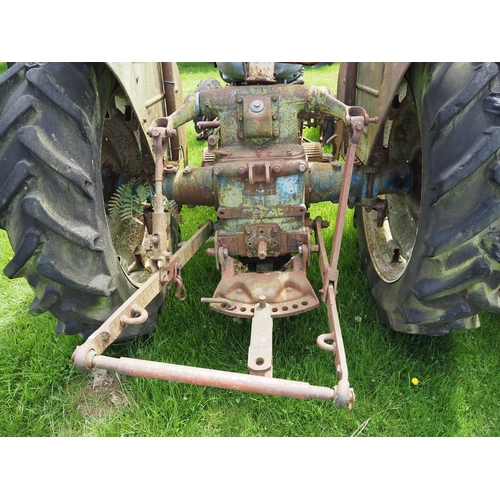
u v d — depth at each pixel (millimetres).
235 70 3320
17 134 1653
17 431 2090
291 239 2287
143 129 2287
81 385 2312
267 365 1526
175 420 2072
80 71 1834
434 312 1932
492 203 1609
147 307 2402
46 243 1754
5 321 2732
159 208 1954
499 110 1574
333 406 2131
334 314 1788
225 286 2209
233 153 2225
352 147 1868
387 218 2904
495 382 2227
